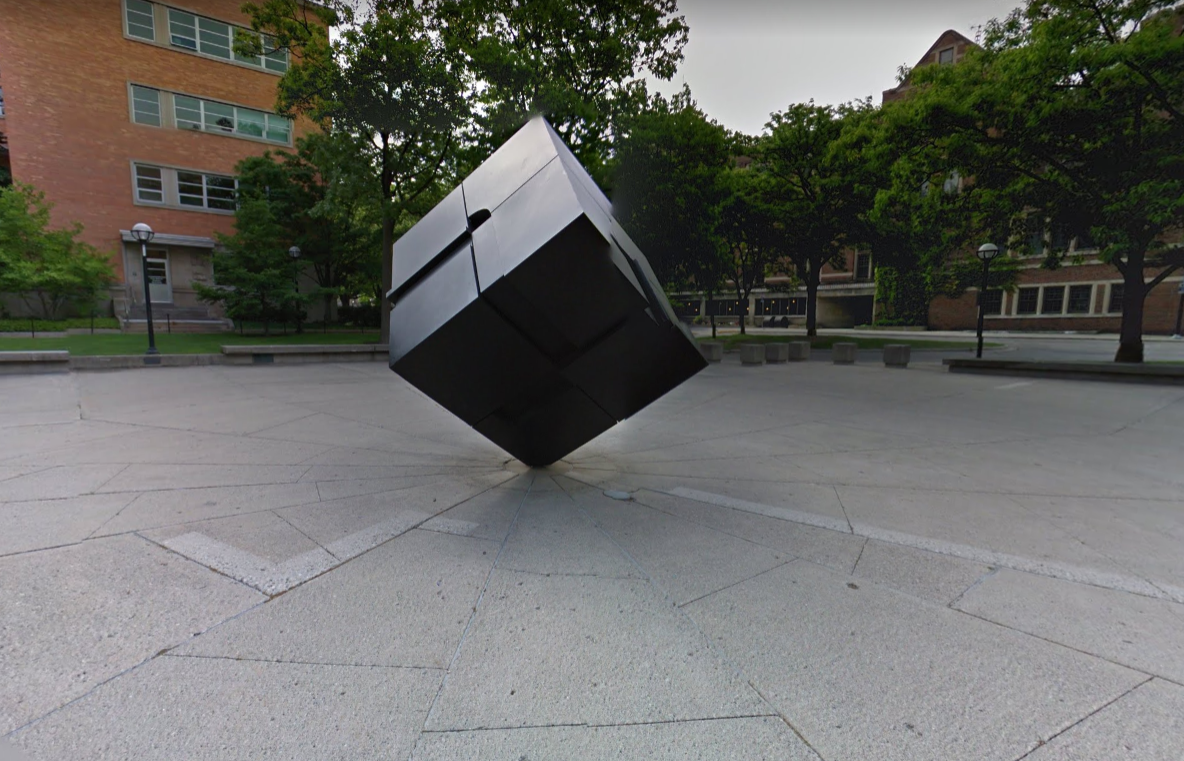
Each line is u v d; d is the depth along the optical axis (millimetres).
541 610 2742
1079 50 12820
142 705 1983
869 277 50688
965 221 20469
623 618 2682
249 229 22172
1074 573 3229
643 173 21938
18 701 1973
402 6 17703
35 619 2506
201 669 2201
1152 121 13727
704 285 30188
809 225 26922
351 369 14219
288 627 2525
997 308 40031
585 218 3516
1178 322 30125
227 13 28266
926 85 19547
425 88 16984
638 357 4363
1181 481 5195
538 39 18938
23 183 23406
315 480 4824
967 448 6523
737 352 22953
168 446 5941
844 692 2164
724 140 24344
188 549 3316
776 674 2270
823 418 8414
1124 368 12867
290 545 3430
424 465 5434
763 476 5273
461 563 3248
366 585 2951
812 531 3863
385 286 19625
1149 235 13703
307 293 24719
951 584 3086
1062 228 16547
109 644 2338
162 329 24406
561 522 3959
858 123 23797
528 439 5039
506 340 4113
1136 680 2252
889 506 4430
